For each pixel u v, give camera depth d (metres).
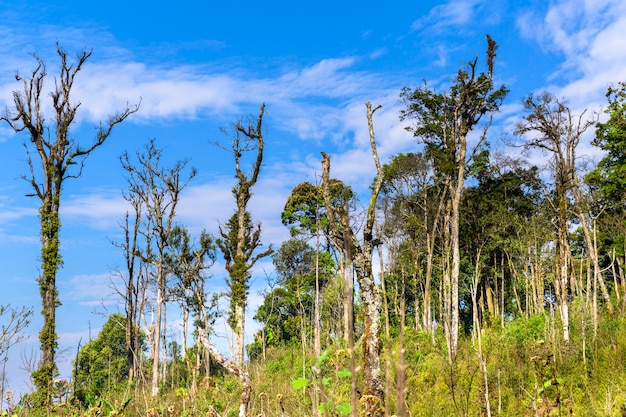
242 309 35.50
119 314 48.34
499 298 40.16
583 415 10.46
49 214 29.36
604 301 27.89
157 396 14.57
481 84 29.83
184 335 36.03
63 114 30.73
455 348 18.98
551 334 18.34
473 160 37.06
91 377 31.41
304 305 38.84
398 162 35.78
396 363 2.58
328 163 10.66
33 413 15.95
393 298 31.61
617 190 30.73
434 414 11.30
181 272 37.09
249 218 37.50
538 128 24.56
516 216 34.91
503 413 10.88
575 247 34.03
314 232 39.50
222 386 21.11
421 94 34.41
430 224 35.31
